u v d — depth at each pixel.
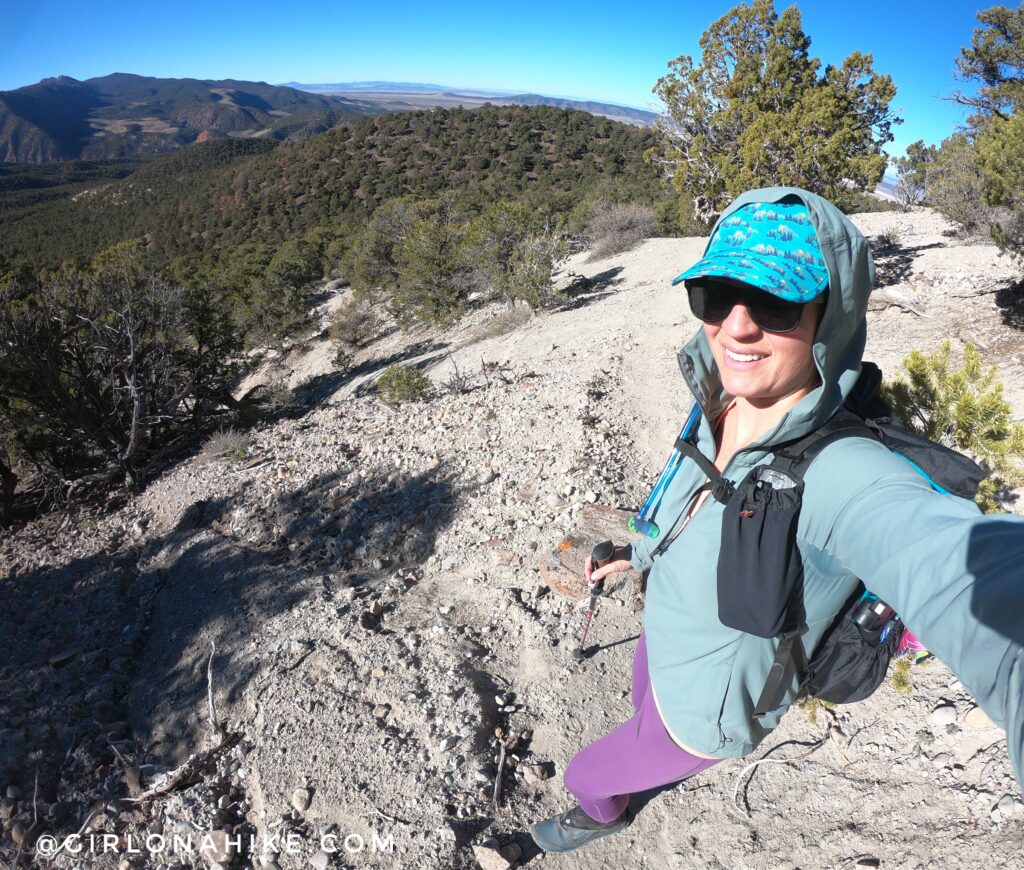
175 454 14.95
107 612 6.61
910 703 2.69
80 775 4.15
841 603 1.00
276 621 4.89
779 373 0.93
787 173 11.93
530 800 2.81
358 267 32.09
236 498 8.08
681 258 18.83
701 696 1.12
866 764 2.51
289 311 33.81
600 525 4.56
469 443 7.11
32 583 7.75
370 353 26.42
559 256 18.25
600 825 2.02
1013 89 12.35
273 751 3.40
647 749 1.36
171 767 4.00
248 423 16.12
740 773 2.65
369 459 7.77
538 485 5.55
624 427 6.50
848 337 0.89
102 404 14.57
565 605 4.00
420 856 2.61
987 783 2.24
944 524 0.66
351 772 3.10
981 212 11.51
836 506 0.82
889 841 2.21
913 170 24.42
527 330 16.12
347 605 4.66
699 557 1.08
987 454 2.77
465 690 3.37
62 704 4.95
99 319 14.62
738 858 2.35
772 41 13.34
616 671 3.46
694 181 14.35
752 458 0.98
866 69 11.77
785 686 1.07
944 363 2.93
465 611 4.23
